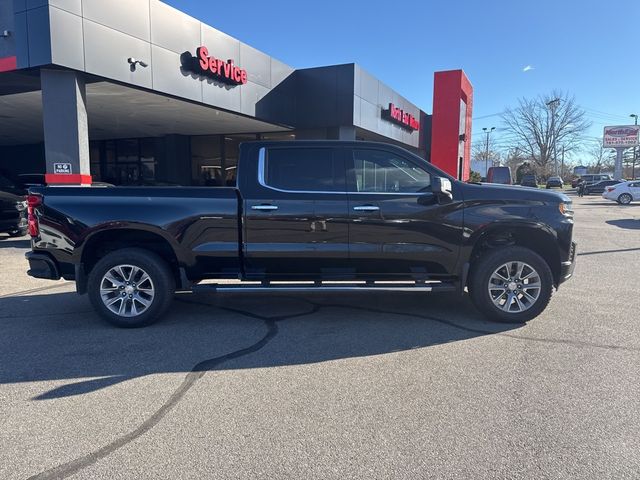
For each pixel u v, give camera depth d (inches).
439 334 201.2
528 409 136.3
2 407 138.3
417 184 215.8
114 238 218.7
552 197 215.0
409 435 123.1
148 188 211.6
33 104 604.4
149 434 123.9
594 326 211.5
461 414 133.6
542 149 2714.1
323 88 717.3
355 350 182.9
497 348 184.4
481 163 2930.6
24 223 503.8
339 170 213.5
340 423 129.1
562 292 276.1
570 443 119.2
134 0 448.1
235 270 216.2
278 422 129.7
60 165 410.9
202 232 209.5
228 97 583.5
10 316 229.1
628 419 130.7
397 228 210.2
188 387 151.1
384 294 270.2
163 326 212.7
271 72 663.8
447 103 1008.2
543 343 189.8
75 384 153.3
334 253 211.3
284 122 705.6
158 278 207.8
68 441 120.6
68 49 392.5
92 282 207.0
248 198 209.3
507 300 213.6
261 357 176.1
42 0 378.6
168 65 491.8
